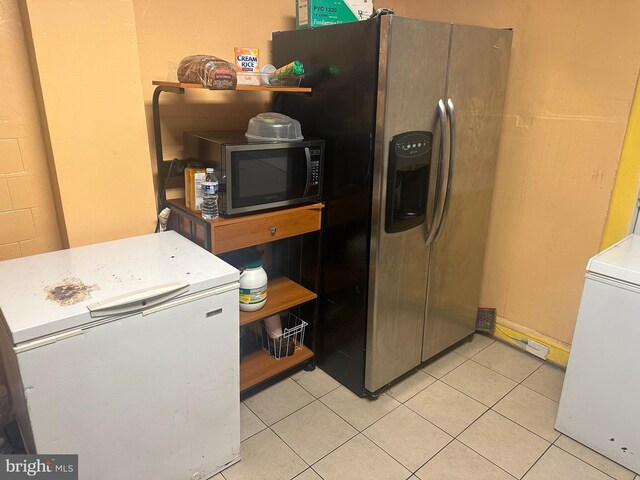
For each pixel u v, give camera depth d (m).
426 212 2.04
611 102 2.03
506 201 2.50
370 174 1.86
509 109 2.38
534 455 1.84
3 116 1.61
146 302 1.32
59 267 1.51
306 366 2.37
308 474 1.73
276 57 2.23
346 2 2.15
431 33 1.78
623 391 1.72
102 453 1.35
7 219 1.71
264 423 1.99
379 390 2.17
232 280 1.51
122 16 1.65
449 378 2.34
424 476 1.73
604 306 1.71
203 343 1.50
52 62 1.55
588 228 2.22
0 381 1.79
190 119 2.09
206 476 1.67
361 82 1.80
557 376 2.37
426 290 2.22
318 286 2.22
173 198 2.10
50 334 1.17
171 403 1.47
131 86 1.74
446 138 1.98
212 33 2.06
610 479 1.73
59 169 1.65
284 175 1.90
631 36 1.92
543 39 2.18
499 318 2.69
